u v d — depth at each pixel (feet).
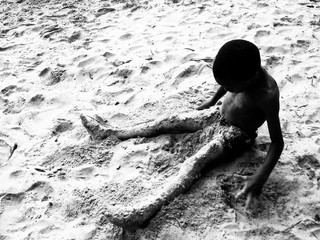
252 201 4.66
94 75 8.34
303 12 10.00
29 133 6.84
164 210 4.89
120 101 7.38
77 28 10.69
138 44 9.32
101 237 4.81
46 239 4.86
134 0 12.25
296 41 8.61
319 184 5.20
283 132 6.06
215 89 7.30
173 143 5.91
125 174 5.62
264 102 4.64
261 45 8.54
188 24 10.03
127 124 6.64
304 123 6.31
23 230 5.06
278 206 4.96
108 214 4.71
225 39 9.04
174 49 8.81
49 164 6.10
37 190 5.61
